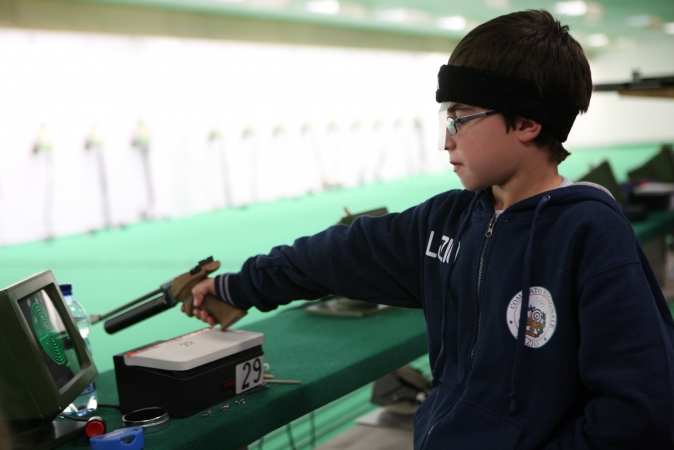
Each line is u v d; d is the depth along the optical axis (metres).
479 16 13.24
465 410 0.91
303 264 1.18
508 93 0.86
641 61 21.45
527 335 0.87
